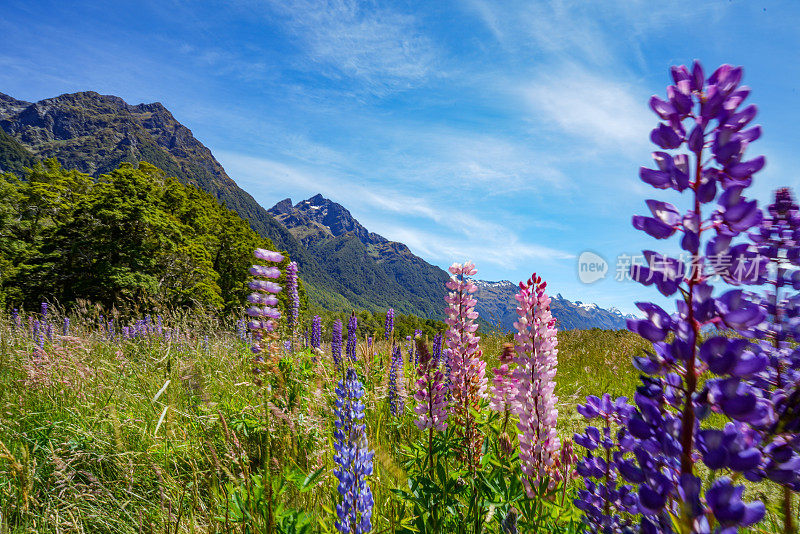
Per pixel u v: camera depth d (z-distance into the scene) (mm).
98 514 2748
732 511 823
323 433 3162
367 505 1831
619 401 1295
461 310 2816
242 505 2223
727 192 902
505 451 2521
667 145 1014
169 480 2998
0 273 31375
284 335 5676
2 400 4422
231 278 44562
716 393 899
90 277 29016
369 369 5395
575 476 2104
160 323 9031
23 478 2738
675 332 955
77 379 4887
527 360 2236
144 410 4391
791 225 1305
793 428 1008
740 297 889
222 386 5102
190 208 43375
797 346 1223
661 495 963
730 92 959
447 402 2633
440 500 2211
